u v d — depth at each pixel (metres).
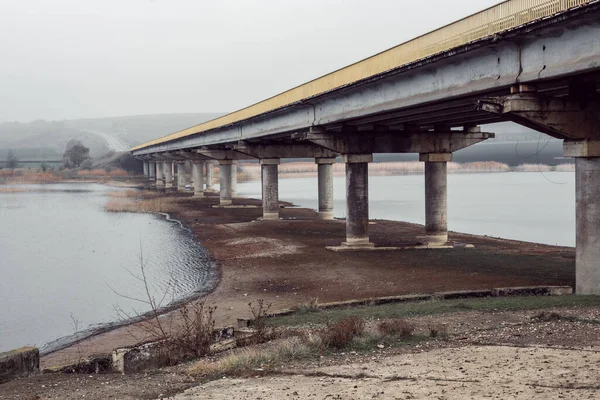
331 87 43.91
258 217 74.81
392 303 26.41
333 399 12.71
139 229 69.06
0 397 14.63
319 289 32.97
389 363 15.62
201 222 71.94
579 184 26.12
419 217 79.12
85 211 93.81
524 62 25.69
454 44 29.53
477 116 39.34
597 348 15.61
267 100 60.09
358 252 44.34
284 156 70.88
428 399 12.20
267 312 26.12
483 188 135.00
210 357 18.50
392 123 46.44
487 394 12.21
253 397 13.35
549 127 25.52
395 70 33.88
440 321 20.89
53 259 50.41
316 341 18.09
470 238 51.84
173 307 31.88
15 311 33.12
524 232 63.91
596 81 25.33
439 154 46.16
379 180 192.62
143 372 17.23
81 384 15.78
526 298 25.09
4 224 77.56
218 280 38.06
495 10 26.61
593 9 20.73
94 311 32.66
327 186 70.69
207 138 97.00
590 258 25.83
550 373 13.42
